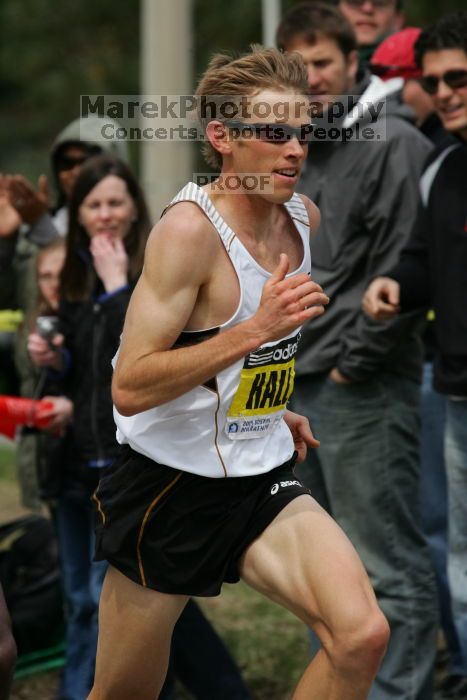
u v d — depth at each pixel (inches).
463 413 530.3
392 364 549.3
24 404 557.3
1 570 642.8
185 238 381.4
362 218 548.7
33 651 650.8
